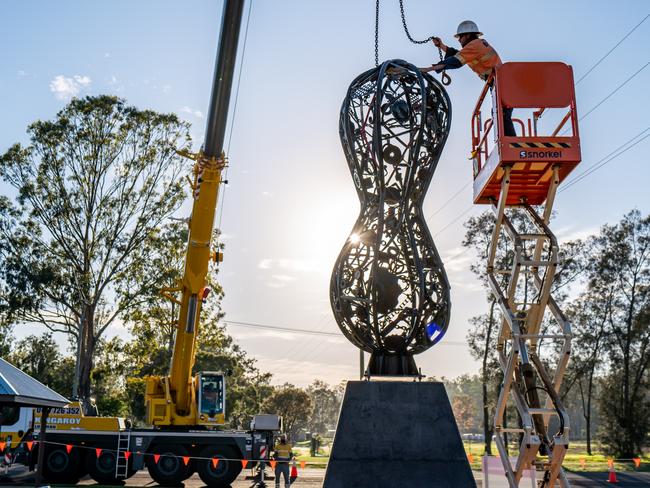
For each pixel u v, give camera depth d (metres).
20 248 39.03
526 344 10.20
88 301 39.50
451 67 10.62
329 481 9.51
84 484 21.55
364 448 9.67
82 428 21.91
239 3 13.34
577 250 44.25
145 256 40.28
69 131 39.38
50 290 39.25
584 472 31.36
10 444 24.30
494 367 41.44
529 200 11.03
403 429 9.77
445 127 10.89
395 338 10.55
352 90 10.92
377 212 10.67
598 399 52.84
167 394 22.28
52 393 13.65
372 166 10.61
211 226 20.00
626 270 47.56
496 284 10.20
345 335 10.77
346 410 9.85
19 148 38.81
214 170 19.05
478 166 11.13
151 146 40.34
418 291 10.58
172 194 40.72
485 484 12.89
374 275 10.38
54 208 38.78
